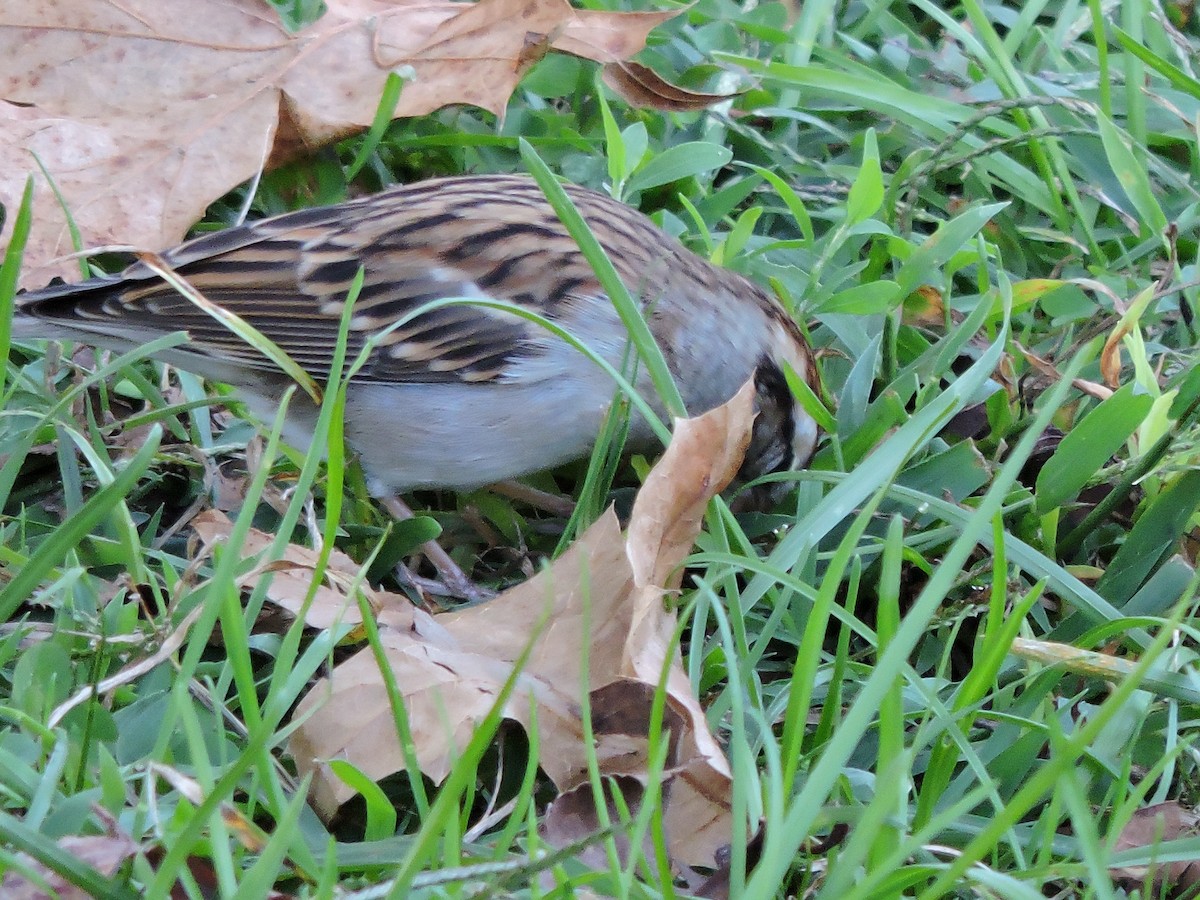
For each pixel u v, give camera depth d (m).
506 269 3.36
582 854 2.21
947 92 4.77
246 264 3.37
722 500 3.16
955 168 4.48
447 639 2.56
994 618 2.41
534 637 1.90
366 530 3.18
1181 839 2.24
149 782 1.87
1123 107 4.71
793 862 2.24
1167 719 2.64
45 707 2.30
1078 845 2.27
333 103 3.95
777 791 1.91
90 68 3.72
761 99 4.66
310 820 2.28
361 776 2.15
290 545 2.85
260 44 3.87
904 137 4.62
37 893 1.83
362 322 3.34
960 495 3.21
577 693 2.47
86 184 3.65
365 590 2.63
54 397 3.38
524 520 3.52
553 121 4.48
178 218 3.71
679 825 2.28
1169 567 3.00
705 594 2.54
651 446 3.54
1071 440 3.04
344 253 3.39
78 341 3.28
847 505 2.73
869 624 3.17
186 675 1.98
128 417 3.58
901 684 2.12
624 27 4.28
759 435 3.49
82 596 2.73
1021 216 4.52
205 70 3.82
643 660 2.37
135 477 2.17
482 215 3.45
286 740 2.38
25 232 2.31
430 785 2.49
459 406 3.37
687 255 3.51
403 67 3.97
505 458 3.44
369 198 3.55
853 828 2.13
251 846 1.91
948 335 3.52
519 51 4.07
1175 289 3.65
